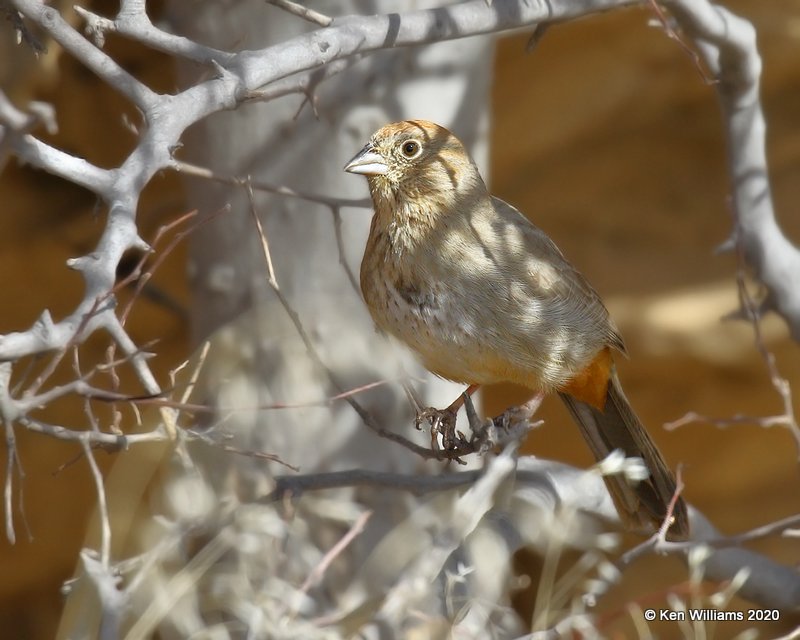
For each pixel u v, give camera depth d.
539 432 15.46
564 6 7.97
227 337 9.88
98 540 7.89
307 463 10.02
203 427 9.66
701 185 15.66
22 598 16.09
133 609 6.04
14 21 6.36
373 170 8.99
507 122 15.23
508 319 8.98
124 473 7.64
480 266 8.96
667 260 15.40
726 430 15.03
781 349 14.25
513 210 9.82
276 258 10.56
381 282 9.19
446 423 9.58
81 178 5.59
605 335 9.56
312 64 6.75
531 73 15.09
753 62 10.07
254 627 5.80
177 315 13.95
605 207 15.67
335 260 10.52
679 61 15.01
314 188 10.49
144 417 10.16
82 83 15.02
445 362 9.24
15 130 4.69
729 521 15.73
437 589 6.65
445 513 7.74
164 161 5.88
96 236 15.36
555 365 9.23
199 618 6.29
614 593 15.31
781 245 10.87
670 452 15.19
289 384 9.98
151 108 6.06
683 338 14.38
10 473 5.29
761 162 10.68
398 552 7.70
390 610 5.80
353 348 10.39
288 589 6.55
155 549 6.10
